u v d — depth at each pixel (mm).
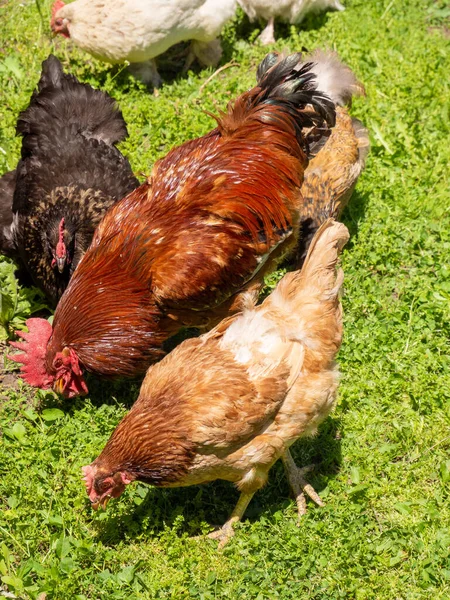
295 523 1990
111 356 2066
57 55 2740
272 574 1921
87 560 1939
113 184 2221
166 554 1950
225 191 2080
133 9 2561
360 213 2424
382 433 2102
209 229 2049
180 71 2777
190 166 2102
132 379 2184
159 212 2068
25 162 2254
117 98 2631
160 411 1908
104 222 2102
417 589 1916
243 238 2068
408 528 1974
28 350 2086
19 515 1974
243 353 1937
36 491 1999
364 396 2141
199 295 2041
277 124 2148
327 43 2803
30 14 2832
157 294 2043
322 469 2062
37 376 2086
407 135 2578
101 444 2064
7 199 2293
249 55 2791
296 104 2174
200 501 2020
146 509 2000
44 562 1938
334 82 2371
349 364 2180
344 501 2004
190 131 2535
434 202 2457
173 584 1910
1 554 1939
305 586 1914
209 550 1949
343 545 1949
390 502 2012
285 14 2832
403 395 2145
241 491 1979
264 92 2176
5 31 2791
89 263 2086
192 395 1901
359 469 2045
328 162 2260
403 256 2357
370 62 2775
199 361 1933
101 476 1916
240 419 1889
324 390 1938
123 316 2061
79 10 2594
